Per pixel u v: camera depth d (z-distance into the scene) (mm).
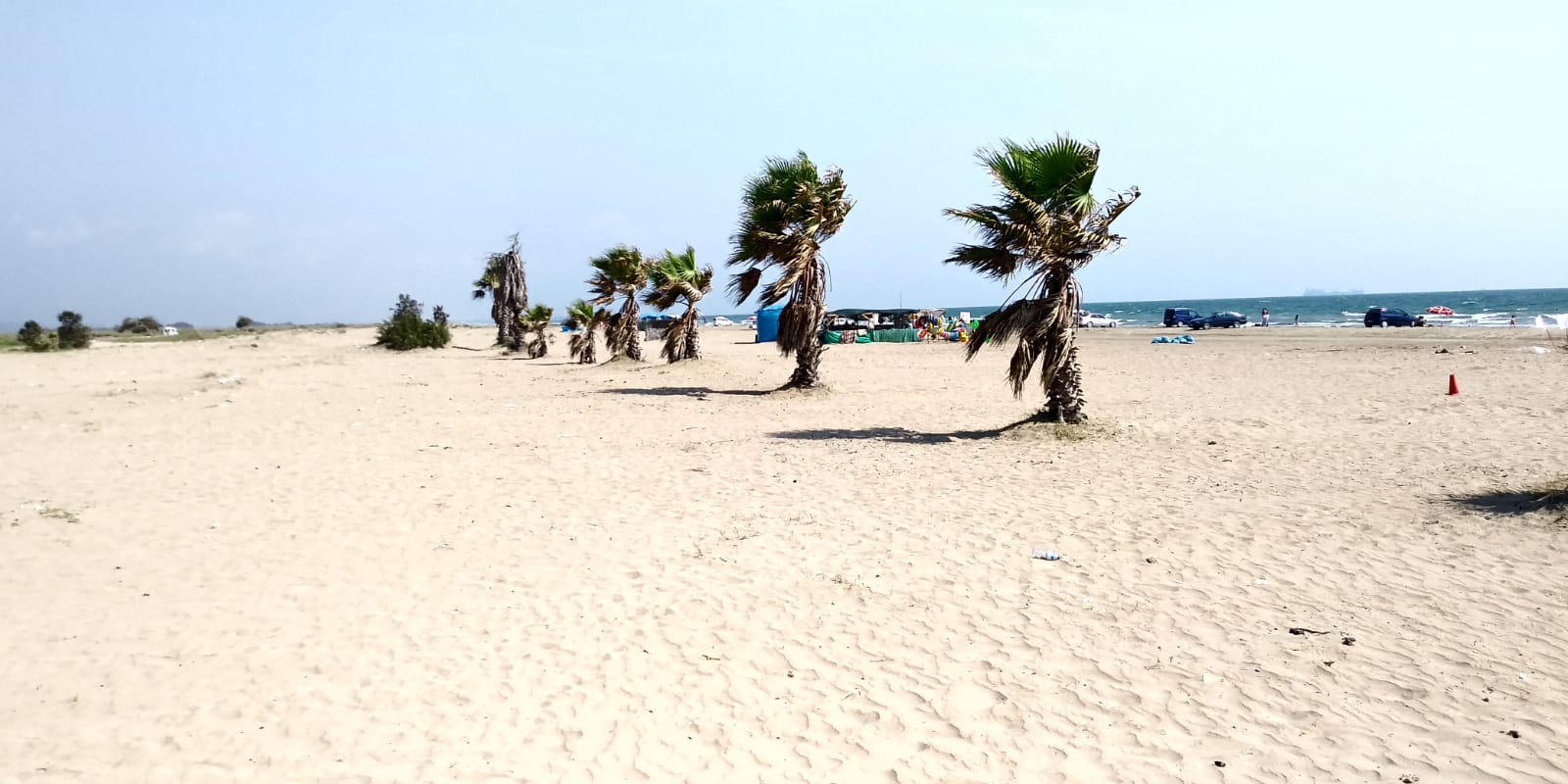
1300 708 4898
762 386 23750
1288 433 13273
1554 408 14273
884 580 7215
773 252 20344
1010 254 13414
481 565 7934
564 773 4512
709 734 4883
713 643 6098
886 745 4727
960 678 5453
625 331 32594
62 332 49844
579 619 6578
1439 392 17328
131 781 4496
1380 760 4348
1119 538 8078
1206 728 4742
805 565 7652
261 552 8445
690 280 29703
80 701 5383
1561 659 5254
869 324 52688
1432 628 5789
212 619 6695
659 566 7770
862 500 10023
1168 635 5926
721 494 10594
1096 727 4812
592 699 5320
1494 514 8125
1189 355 31750
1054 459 11930
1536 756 4289
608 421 17594
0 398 22750
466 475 12102
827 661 5773
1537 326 46906
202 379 28047
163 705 5328
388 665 5840
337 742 4867
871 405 19031
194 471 12547
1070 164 12820
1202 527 8273
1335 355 28188
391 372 31531
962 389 21828
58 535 9047
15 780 4480
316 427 17094
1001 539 8227
